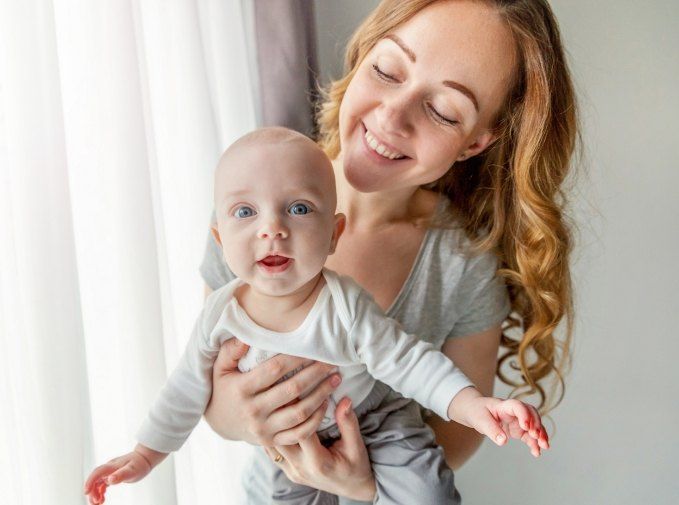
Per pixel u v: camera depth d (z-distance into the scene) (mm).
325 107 1411
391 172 1124
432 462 1104
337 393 1073
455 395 954
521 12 1075
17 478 901
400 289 1258
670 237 1948
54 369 905
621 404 2037
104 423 1068
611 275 1975
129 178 1030
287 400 1019
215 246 1223
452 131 1088
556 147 1248
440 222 1289
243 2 1461
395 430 1116
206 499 1351
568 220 1659
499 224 1288
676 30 1846
